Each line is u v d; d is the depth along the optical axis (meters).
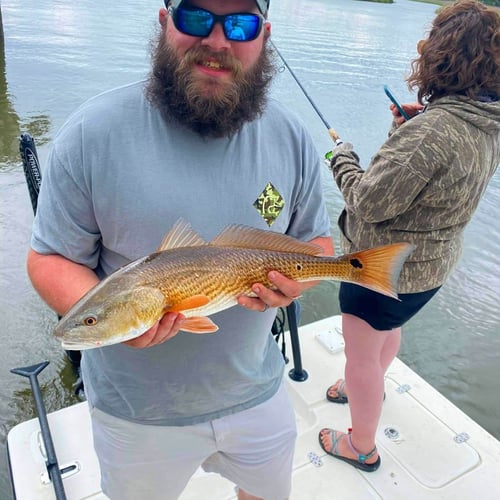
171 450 1.84
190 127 1.52
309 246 1.52
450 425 2.91
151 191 1.51
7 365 3.75
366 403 2.46
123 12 18.67
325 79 11.20
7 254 4.70
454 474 2.62
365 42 16.53
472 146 2.01
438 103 2.08
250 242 1.49
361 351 2.41
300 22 19.09
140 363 1.66
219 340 1.68
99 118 1.49
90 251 1.62
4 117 7.61
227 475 2.12
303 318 4.49
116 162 1.49
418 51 2.23
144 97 1.54
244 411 1.88
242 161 1.61
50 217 1.54
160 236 1.55
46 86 9.22
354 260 1.54
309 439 2.81
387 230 2.17
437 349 4.16
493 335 4.34
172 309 1.35
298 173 1.78
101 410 1.79
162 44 1.52
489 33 1.96
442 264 2.21
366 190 2.10
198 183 1.55
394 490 2.52
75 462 2.54
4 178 5.99
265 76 1.62
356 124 8.54
